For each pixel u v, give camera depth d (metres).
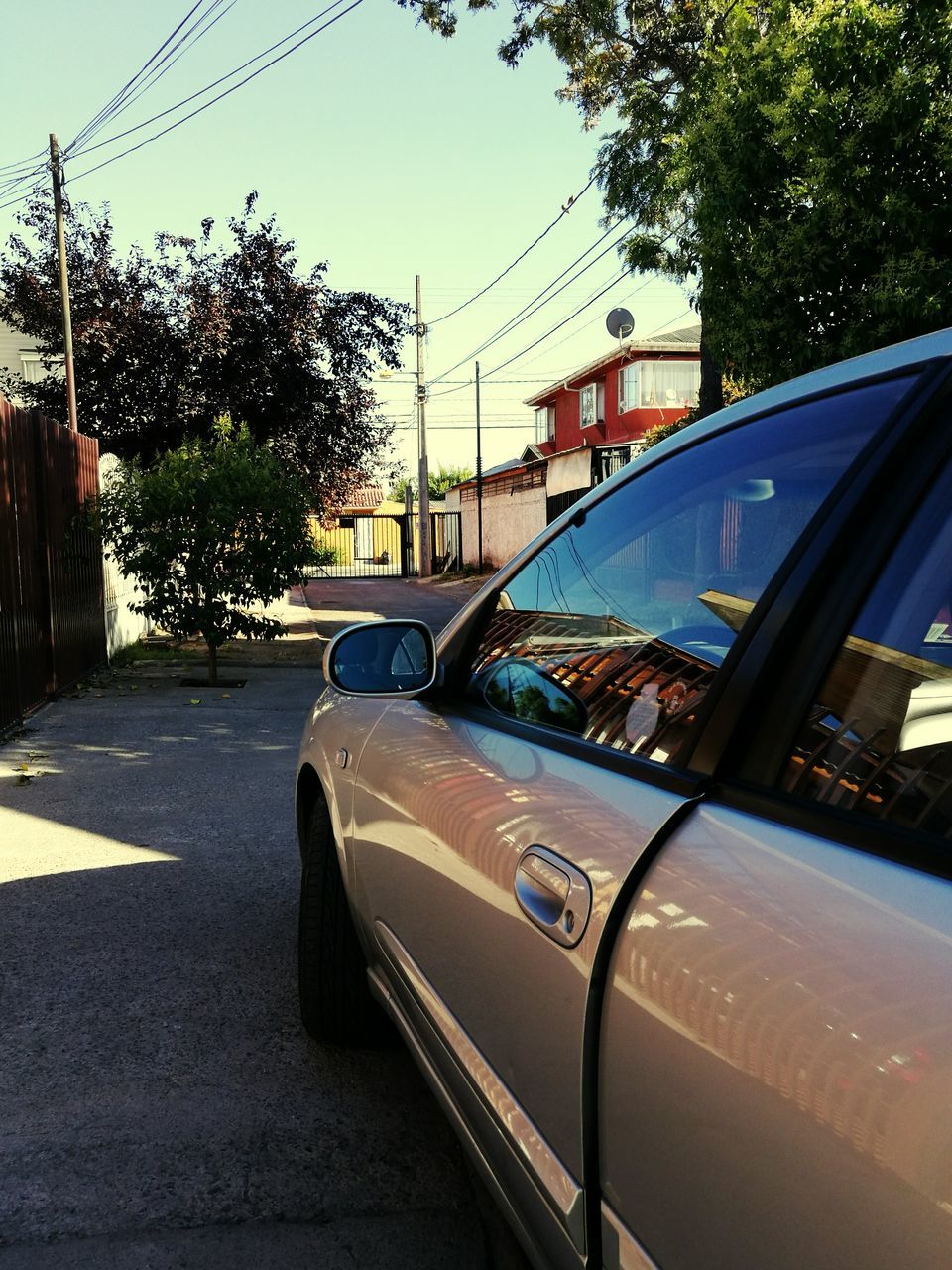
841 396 1.41
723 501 1.55
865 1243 0.85
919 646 1.10
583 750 1.67
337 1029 3.06
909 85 8.26
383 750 2.52
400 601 27.94
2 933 4.03
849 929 0.98
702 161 9.66
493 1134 1.71
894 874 0.98
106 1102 2.82
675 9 16.77
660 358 34.47
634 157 15.85
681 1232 1.12
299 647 14.66
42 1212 2.35
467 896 1.83
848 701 1.16
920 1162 0.82
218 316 17.58
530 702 1.98
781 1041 0.98
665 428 19.28
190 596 11.02
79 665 10.66
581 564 1.99
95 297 18.33
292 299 18.08
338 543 56.56
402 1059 3.08
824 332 9.10
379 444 19.41
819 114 8.58
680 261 13.34
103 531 10.75
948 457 1.17
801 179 9.02
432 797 2.09
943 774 1.01
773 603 1.32
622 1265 1.25
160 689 10.45
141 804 5.96
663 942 1.19
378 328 18.94
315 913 3.01
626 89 17.80
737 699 1.31
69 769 6.82
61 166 17.33
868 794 1.08
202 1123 2.72
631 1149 1.23
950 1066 0.82
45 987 3.54
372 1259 2.22
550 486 37.28
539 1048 1.50
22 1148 2.60
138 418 18.19
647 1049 1.19
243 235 18.59
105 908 4.30
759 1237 0.98
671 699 1.49
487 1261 2.21
